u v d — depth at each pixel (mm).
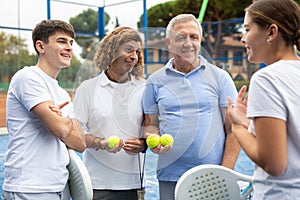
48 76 2344
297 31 1647
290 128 1600
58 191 2229
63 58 2322
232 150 2469
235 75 21156
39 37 2322
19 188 2184
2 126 11016
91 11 17125
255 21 1673
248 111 1627
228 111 1796
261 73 1631
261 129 1581
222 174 2086
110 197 2521
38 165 2203
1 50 16234
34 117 2240
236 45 21859
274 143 1559
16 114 2258
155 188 3588
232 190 2113
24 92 2197
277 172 1585
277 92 1586
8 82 16469
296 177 1618
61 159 2262
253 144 1653
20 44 16312
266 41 1667
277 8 1634
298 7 1672
